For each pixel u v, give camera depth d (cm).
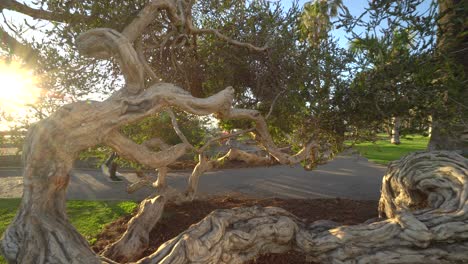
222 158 862
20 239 244
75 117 258
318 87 511
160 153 344
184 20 428
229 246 368
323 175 1388
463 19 399
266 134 563
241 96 633
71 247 249
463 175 407
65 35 393
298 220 466
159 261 308
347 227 404
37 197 253
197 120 698
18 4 374
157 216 554
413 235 362
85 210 784
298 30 559
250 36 545
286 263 396
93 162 1609
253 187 1133
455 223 360
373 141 587
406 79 442
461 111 432
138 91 311
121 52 291
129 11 404
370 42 391
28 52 362
